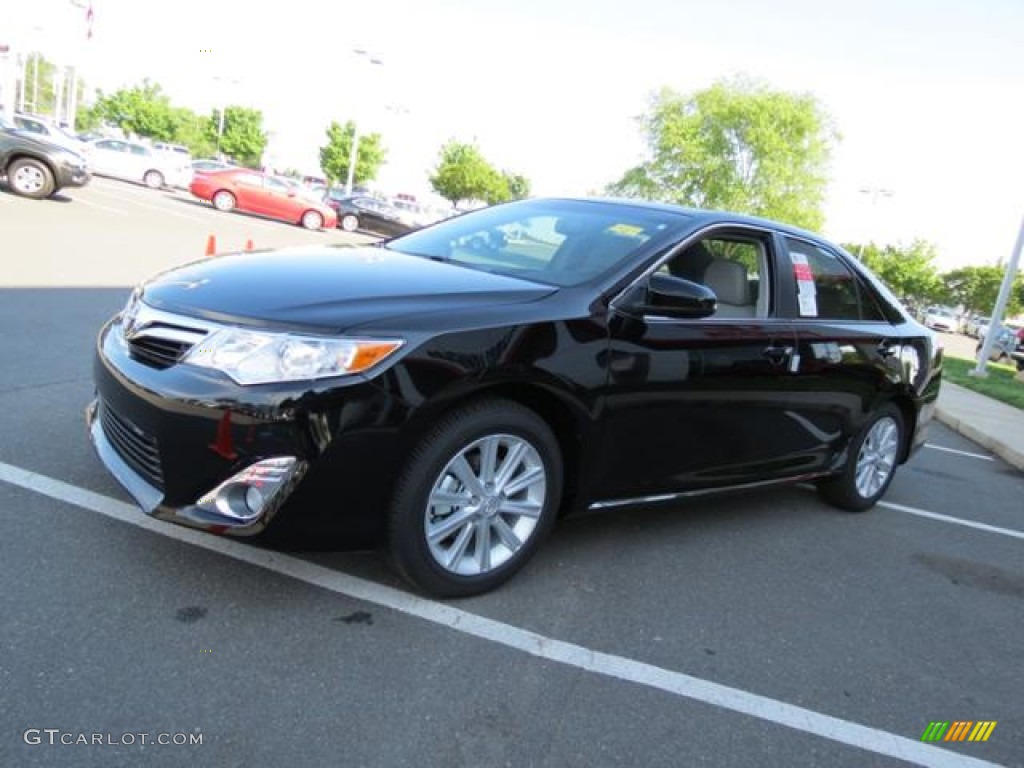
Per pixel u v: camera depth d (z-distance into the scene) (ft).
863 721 9.48
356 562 10.97
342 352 8.93
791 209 159.12
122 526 10.83
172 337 9.38
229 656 8.59
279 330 8.99
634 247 12.10
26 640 8.27
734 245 13.52
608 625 10.59
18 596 8.96
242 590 9.86
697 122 162.40
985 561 15.78
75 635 8.48
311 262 11.60
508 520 10.80
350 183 128.67
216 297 9.71
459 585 10.29
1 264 29.63
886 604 12.88
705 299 10.85
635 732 8.54
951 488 21.63
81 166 51.60
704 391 12.16
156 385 9.07
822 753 8.77
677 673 9.77
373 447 9.09
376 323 9.26
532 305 10.44
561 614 10.65
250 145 220.84
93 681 7.87
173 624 8.97
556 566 12.03
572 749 8.10
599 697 9.02
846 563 14.33
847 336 14.87
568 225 13.29
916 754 9.04
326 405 8.80
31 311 23.20
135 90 242.37
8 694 7.50
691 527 14.69
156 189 96.53
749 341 12.80
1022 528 18.69
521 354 9.97
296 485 8.82
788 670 10.30
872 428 16.51
